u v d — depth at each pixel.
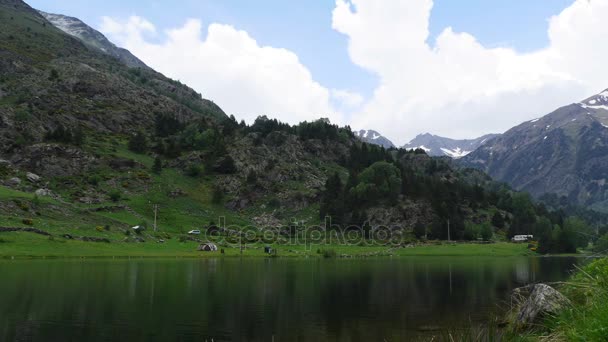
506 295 57.44
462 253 178.12
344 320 41.09
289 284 68.12
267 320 40.81
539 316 20.89
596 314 12.49
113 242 132.25
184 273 80.12
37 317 39.53
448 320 40.88
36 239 112.25
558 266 110.81
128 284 61.75
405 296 56.78
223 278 74.12
